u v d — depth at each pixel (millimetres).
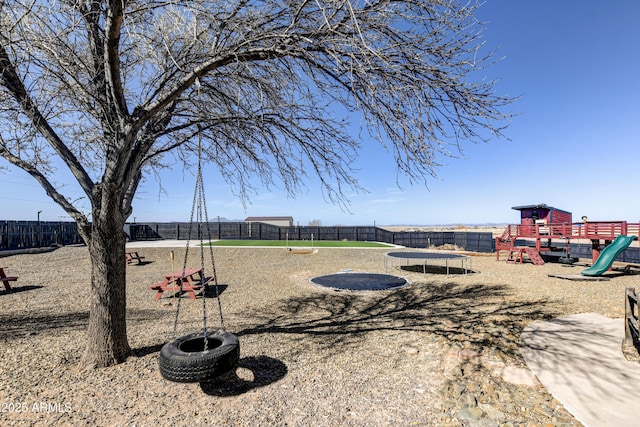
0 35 2904
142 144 4020
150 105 3535
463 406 2934
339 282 9836
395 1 2898
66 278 10562
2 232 15742
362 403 3029
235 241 25000
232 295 8266
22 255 14680
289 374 3645
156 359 3982
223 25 3471
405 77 3045
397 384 3398
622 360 3861
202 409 2912
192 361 2805
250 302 7457
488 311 6320
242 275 11594
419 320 5781
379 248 20703
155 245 20406
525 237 16125
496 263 15773
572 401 2959
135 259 15656
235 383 3424
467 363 3863
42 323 5598
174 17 2941
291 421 2740
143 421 2717
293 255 17516
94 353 3760
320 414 2846
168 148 4879
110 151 3936
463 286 9289
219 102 5066
